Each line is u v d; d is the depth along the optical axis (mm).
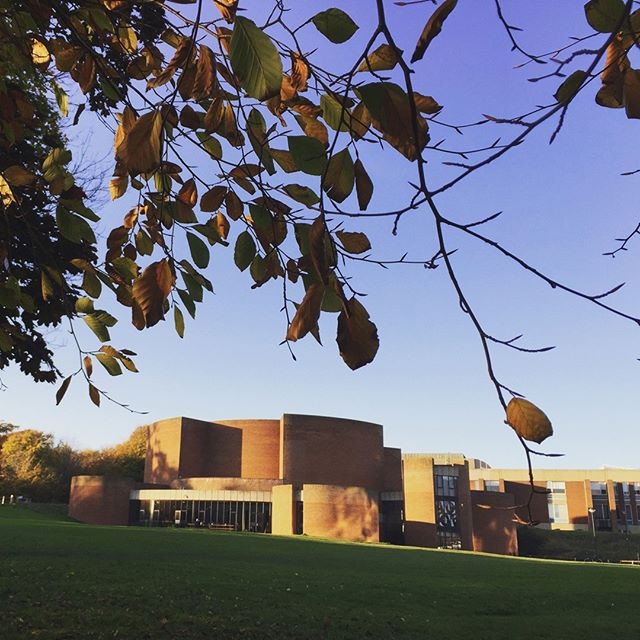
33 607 9562
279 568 18453
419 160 1119
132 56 2367
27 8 2098
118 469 74688
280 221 2109
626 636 11086
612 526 74688
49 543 21406
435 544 46188
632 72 1282
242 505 50000
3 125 2594
